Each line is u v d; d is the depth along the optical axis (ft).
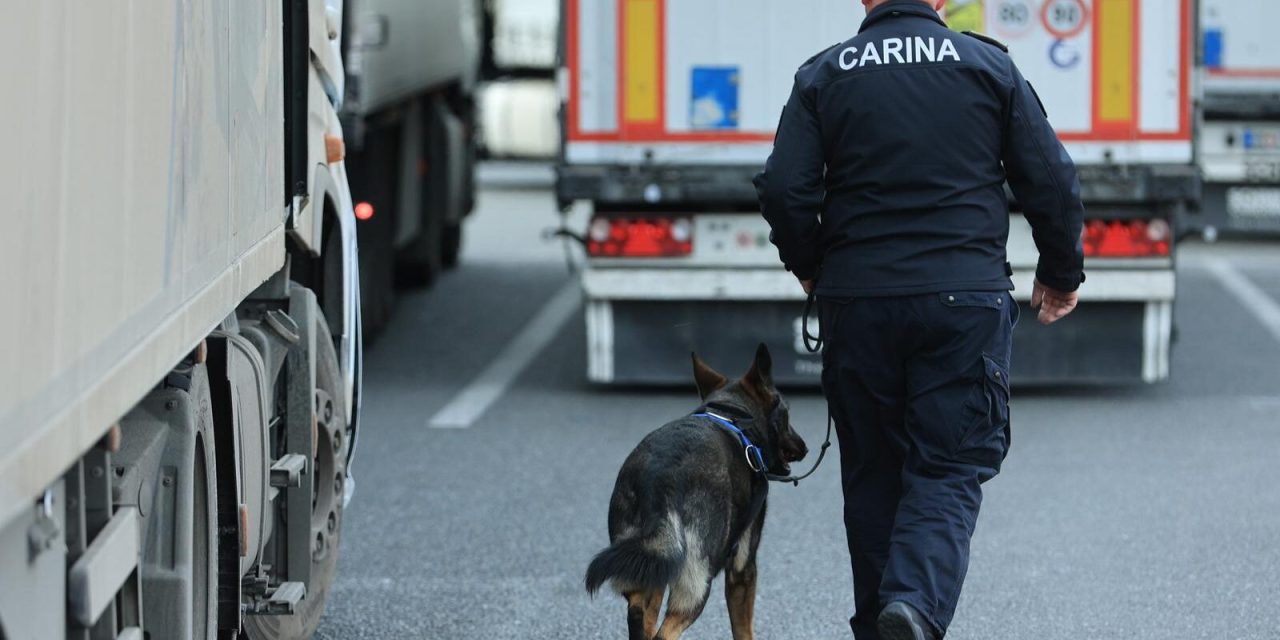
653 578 29.01
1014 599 39.42
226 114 26.40
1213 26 108.47
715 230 64.64
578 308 91.56
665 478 29.86
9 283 14.99
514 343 80.53
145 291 20.39
